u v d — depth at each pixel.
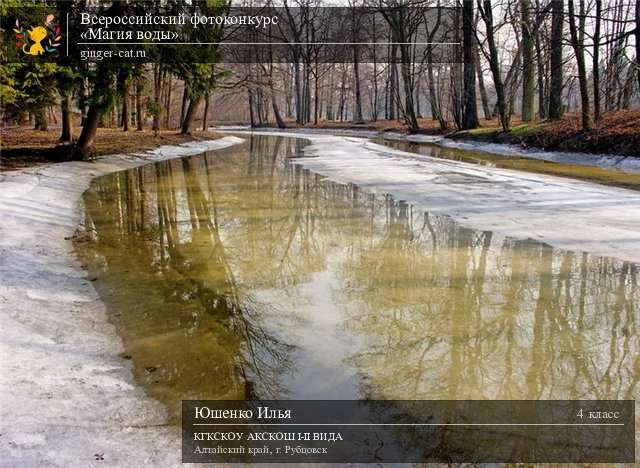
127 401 3.46
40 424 3.06
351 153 20.78
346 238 7.71
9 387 3.39
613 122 17.08
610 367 4.01
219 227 8.50
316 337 4.54
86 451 2.89
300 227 8.42
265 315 4.99
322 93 64.19
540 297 5.37
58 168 13.31
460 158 18.56
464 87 27.16
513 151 19.98
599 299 5.29
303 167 16.17
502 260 6.54
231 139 29.58
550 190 11.09
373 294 5.52
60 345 4.14
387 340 4.48
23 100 14.97
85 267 6.26
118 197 11.07
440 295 5.46
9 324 4.30
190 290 5.62
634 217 8.48
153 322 4.76
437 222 8.52
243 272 6.25
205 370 3.94
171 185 12.77
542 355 4.20
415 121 33.84
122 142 20.33
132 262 6.54
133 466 2.82
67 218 8.66
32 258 6.10
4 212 7.85
